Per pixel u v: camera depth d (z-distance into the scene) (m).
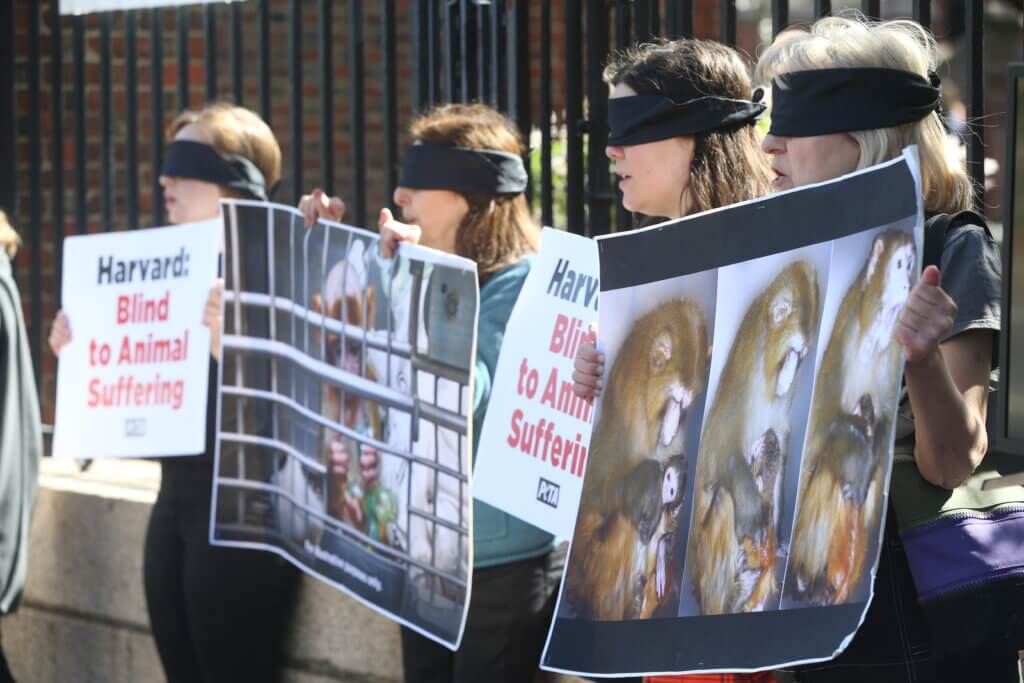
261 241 4.93
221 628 5.14
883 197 2.91
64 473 6.73
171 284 5.30
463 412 4.16
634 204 3.82
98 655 6.25
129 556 6.09
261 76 6.02
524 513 4.05
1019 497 3.12
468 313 4.15
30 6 6.86
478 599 4.29
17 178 8.09
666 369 3.32
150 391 5.30
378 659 5.19
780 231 3.10
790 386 3.06
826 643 2.91
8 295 5.88
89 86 8.84
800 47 3.16
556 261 4.07
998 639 3.04
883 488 2.85
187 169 5.27
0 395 5.80
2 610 5.77
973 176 4.09
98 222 8.86
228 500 5.02
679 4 4.79
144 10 8.88
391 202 5.61
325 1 5.80
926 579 3.05
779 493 3.05
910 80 3.07
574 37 5.16
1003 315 2.95
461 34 5.36
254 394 4.97
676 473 3.27
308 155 9.12
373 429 4.52
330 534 4.71
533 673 4.34
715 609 3.15
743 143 3.72
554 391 4.02
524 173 4.56
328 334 4.69
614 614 3.35
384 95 5.60
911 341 2.79
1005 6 9.96
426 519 4.32
